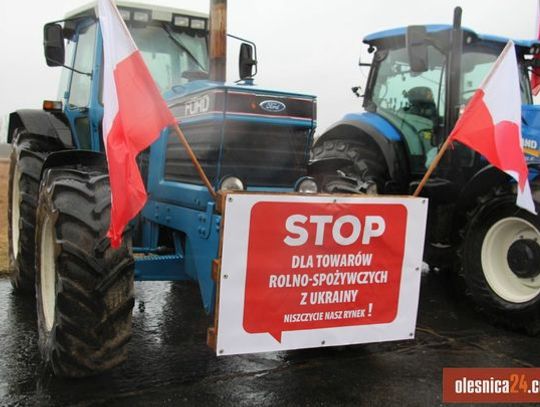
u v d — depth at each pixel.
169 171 3.75
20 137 4.93
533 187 4.35
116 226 2.63
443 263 5.27
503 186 4.57
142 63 2.77
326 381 3.38
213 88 3.33
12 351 3.62
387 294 3.16
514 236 4.62
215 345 2.78
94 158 3.63
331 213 2.95
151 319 4.40
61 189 3.11
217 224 3.07
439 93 5.37
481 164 5.07
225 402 3.05
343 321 3.06
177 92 3.81
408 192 5.73
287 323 2.92
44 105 5.05
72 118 4.75
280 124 3.52
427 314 4.85
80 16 4.51
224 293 2.76
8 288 5.11
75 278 2.93
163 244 3.89
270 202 2.81
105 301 2.96
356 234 3.03
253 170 3.48
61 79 5.27
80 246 2.95
